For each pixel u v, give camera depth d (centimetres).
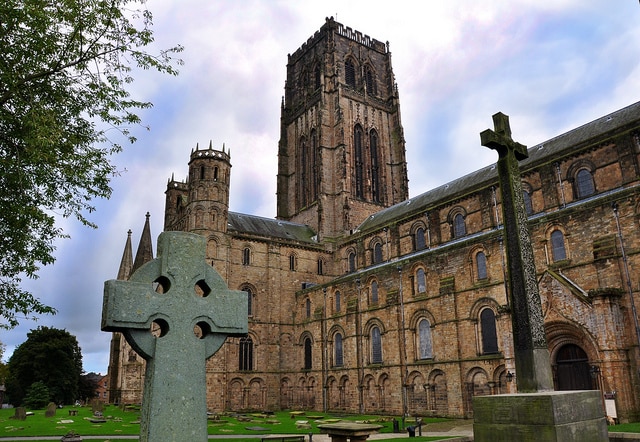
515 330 1584
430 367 5528
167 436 991
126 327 1008
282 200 10756
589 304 3819
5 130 2039
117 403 9550
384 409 6072
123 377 8375
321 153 9762
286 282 8300
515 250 1650
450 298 5403
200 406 1048
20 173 1934
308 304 7944
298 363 7844
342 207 9294
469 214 6506
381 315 6347
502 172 1769
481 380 4962
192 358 1066
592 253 4297
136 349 1027
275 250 8325
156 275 1086
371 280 6706
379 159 10400
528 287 1591
